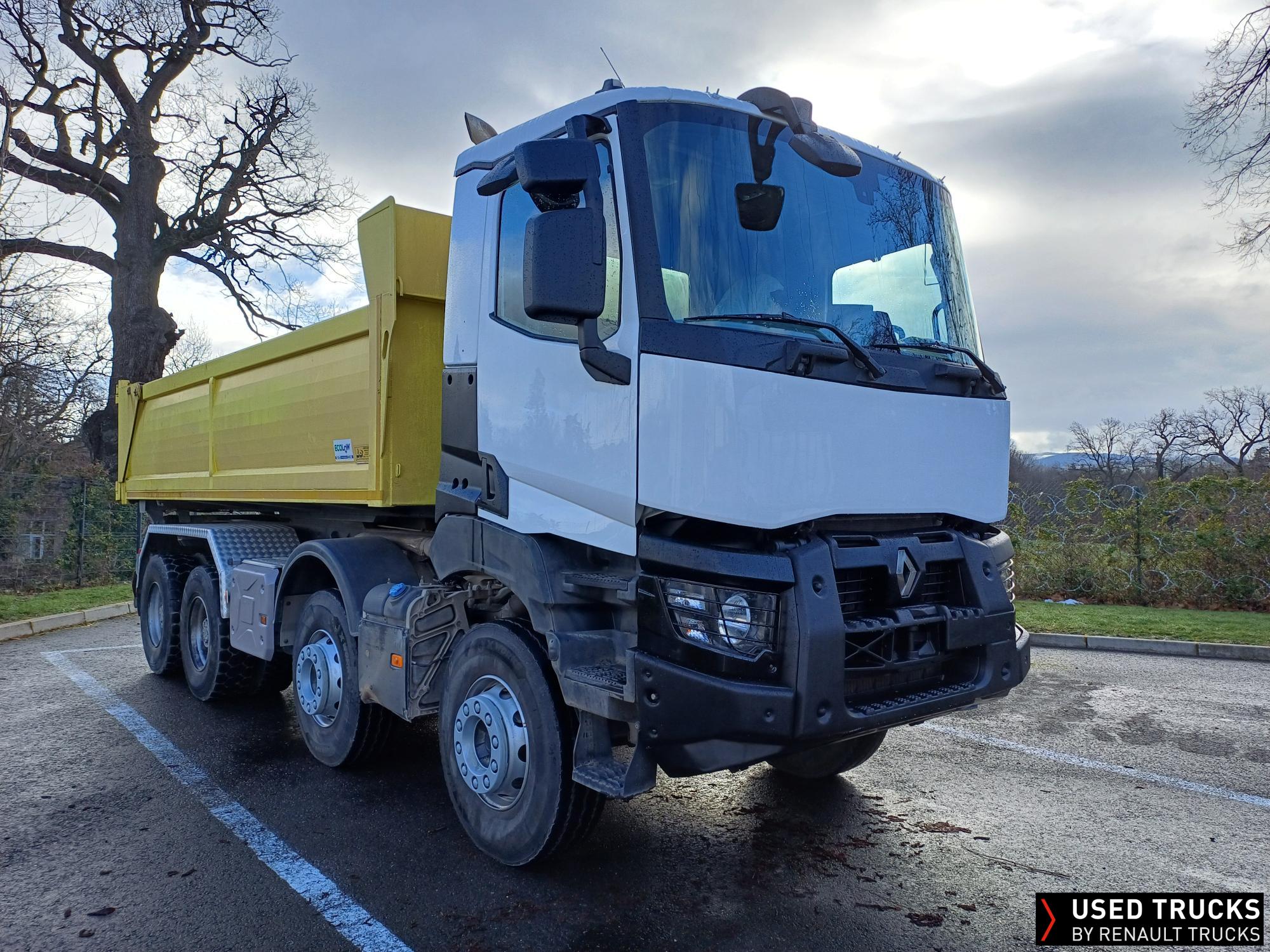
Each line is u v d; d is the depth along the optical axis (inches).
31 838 161.3
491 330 152.1
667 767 120.4
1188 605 435.2
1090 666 312.7
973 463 142.5
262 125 1016.9
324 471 197.9
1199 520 443.8
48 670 323.3
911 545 129.0
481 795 146.1
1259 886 137.9
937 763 200.5
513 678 141.1
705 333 117.4
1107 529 463.5
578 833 135.9
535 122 148.0
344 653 188.5
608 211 128.3
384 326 173.0
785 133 142.0
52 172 881.5
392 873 144.6
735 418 114.4
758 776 192.5
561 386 135.4
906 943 121.0
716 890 137.2
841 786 185.0
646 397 120.0
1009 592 146.8
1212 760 201.0
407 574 188.7
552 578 134.8
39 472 641.0
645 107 129.6
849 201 147.2
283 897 136.4
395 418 173.2
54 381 646.5
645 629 121.2
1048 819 166.2
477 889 138.0
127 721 244.8
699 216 128.6
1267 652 323.3
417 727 234.1
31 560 585.9
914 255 154.7
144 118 939.3
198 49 951.0
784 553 116.3
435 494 178.2
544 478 138.3
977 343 163.0
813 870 144.3
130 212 943.0
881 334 142.0
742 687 111.8
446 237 180.7
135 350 921.5
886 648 123.6
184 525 293.3
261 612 219.9
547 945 120.7
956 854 150.6
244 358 244.1
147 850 155.3
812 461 119.0
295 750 215.6
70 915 131.6
